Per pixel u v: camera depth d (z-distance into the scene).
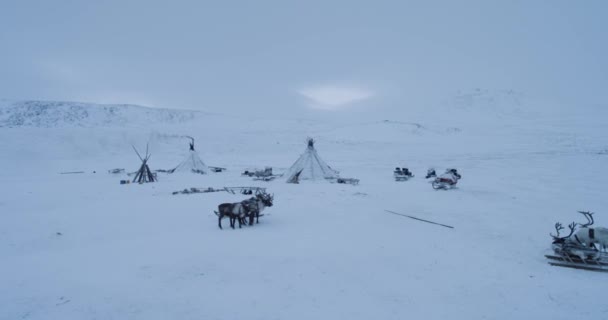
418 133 88.44
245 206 10.42
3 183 23.86
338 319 4.95
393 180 24.44
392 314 5.11
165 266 7.06
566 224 10.84
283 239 9.02
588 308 5.34
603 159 33.81
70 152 47.41
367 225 10.65
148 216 12.34
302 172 24.97
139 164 43.19
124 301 5.54
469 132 91.94
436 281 6.32
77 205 14.77
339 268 6.91
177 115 129.12
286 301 5.51
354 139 77.62
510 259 7.55
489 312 5.20
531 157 39.06
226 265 7.08
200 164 33.28
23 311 5.25
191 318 4.99
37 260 7.61
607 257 6.98
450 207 13.79
